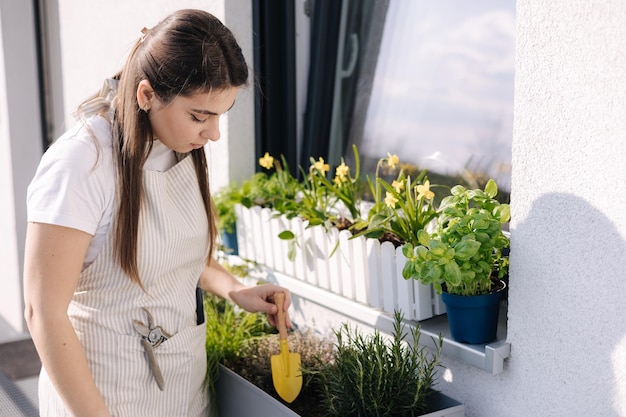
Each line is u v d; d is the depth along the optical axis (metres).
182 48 1.25
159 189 1.42
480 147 1.83
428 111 1.98
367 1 2.15
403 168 2.07
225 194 2.23
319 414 1.61
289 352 1.70
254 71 2.24
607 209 1.23
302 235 1.94
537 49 1.31
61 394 1.30
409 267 1.44
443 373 1.62
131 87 1.32
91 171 1.31
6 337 3.77
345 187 1.91
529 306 1.40
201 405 1.68
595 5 1.21
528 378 1.42
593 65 1.22
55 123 3.75
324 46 2.27
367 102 2.18
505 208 1.44
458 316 1.47
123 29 2.78
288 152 2.32
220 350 1.83
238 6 2.18
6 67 3.60
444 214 1.45
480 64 1.82
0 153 3.84
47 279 1.28
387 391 1.49
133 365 1.46
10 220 3.77
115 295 1.43
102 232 1.37
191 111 1.29
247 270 2.19
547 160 1.32
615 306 1.24
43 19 3.67
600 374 1.29
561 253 1.32
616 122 1.20
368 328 1.82
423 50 1.98
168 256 1.45
